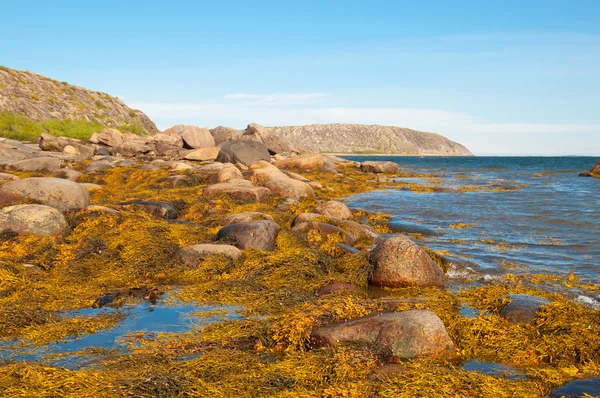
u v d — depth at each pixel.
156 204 16.42
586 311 8.13
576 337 7.23
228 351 6.74
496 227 18.19
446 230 17.61
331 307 7.80
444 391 5.65
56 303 9.02
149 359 6.39
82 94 80.94
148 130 86.75
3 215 12.01
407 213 21.75
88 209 13.72
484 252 14.12
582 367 6.55
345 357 6.48
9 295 9.27
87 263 11.12
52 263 11.02
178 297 9.51
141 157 42.47
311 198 22.09
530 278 11.51
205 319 8.34
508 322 7.95
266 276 10.83
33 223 12.07
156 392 5.38
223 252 11.61
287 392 5.61
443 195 28.84
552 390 5.89
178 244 12.55
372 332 6.98
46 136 43.28
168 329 7.84
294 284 10.53
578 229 17.66
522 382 6.00
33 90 71.25
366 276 10.98
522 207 23.39
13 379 5.64
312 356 6.55
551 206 23.66
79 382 5.51
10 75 71.31
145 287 10.19
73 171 26.84
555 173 51.59
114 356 6.67
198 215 17.08
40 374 5.69
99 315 8.35
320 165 39.25
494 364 6.80
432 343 6.84
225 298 9.43
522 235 16.62
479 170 59.09
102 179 26.84
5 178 21.33
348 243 13.89
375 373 6.30
